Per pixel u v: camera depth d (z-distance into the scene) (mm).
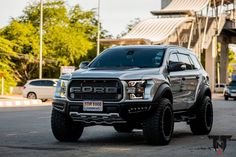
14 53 60469
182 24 66875
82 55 66375
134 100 10648
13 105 35062
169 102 11219
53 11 66188
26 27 63594
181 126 16656
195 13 68938
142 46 12578
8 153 9602
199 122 13555
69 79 11008
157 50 12297
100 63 12266
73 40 65188
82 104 10805
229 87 49719
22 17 66938
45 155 9352
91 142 11688
